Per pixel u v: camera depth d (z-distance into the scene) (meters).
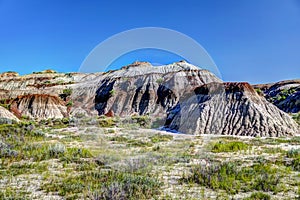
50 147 10.15
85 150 9.52
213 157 9.44
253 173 7.13
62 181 6.54
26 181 6.70
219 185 6.19
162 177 6.83
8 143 11.21
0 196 5.52
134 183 6.10
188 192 5.82
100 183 6.25
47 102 47.41
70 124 19.59
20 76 92.19
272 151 10.94
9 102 49.50
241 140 15.01
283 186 6.18
